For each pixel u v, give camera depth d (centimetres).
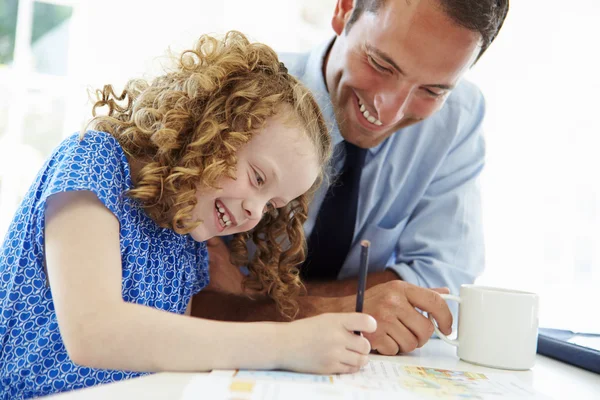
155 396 58
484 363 91
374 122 126
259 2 301
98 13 296
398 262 147
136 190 91
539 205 192
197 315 120
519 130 195
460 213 145
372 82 119
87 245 79
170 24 298
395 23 112
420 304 99
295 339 73
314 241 139
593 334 108
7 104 293
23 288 88
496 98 197
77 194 83
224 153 94
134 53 296
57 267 78
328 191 137
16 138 293
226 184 94
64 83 296
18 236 91
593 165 184
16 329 88
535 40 192
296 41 302
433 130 141
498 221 197
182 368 69
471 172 148
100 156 89
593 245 183
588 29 185
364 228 145
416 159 143
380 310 98
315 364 72
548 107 191
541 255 191
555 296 148
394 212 147
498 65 197
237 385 62
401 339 95
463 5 108
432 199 147
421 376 77
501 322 90
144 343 70
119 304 74
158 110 97
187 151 95
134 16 297
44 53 295
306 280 140
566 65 188
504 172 197
